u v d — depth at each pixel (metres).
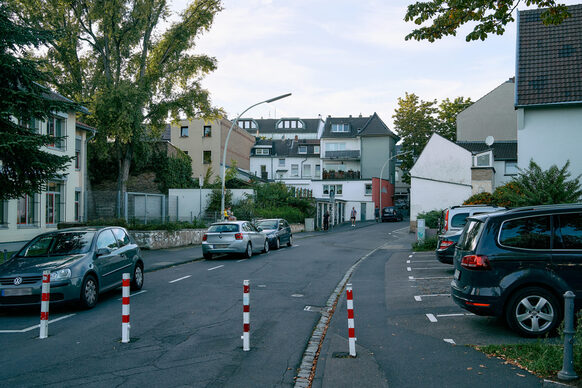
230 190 33.72
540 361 5.11
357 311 8.89
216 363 5.71
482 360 5.53
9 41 10.88
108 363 5.67
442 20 8.79
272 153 69.06
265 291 11.23
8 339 6.87
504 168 37.25
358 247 24.61
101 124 27.09
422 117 57.38
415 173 35.69
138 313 8.68
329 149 65.56
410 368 5.37
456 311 8.48
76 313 8.73
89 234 10.12
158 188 37.44
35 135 10.91
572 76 18.75
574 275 6.40
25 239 20.22
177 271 14.95
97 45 28.89
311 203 42.34
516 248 6.62
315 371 5.42
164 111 29.09
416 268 15.21
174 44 29.28
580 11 20.70
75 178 24.09
